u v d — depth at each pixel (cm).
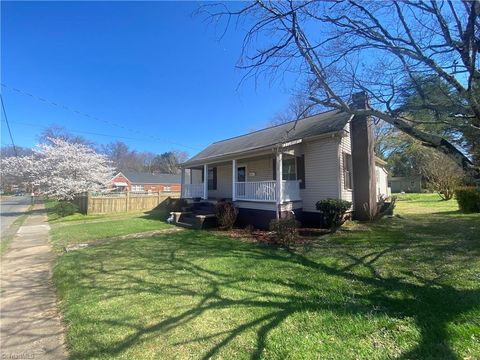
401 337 258
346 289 395
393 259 533
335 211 896
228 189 1552
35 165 2014
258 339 269
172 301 371
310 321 299
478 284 390
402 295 363
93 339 284
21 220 1562
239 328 292
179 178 5328
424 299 346
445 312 305
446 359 223
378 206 1138
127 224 1191
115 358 251
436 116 493
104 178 2280
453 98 456
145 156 6719
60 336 304
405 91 490
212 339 273
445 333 261
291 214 1000
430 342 248
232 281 444
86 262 595
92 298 393
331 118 1142
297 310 328
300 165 1116
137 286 435
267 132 1490
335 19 455
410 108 468
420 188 3600
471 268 460
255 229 994
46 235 1024
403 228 868
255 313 326
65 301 395
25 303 402
